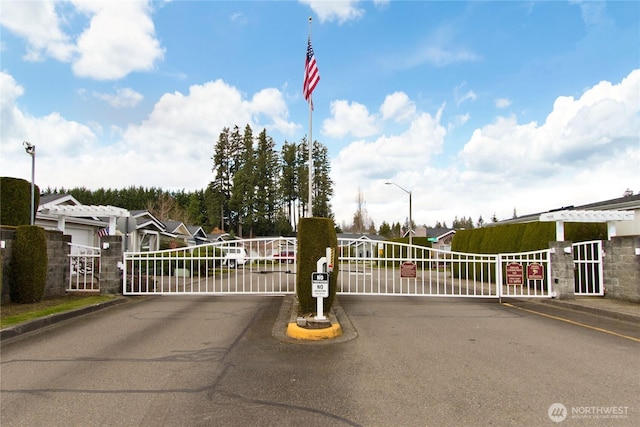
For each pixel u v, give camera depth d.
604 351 6.28
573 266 11.50
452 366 5.51
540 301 11.51
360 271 26.22
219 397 4.44
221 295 12.28
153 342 6.77
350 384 4.84
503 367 5.46
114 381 4.92
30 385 4.78
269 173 64.44
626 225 17.08
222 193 66.12
